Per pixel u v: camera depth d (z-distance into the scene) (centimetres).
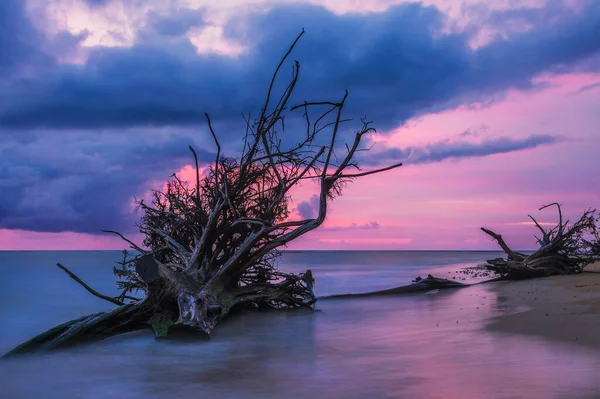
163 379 727
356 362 759
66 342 1002
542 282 1911
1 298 1944
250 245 1273
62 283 2652
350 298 1836
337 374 693
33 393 684
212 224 1295
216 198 1349
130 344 1009
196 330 1034
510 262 2203
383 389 603
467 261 6206
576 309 1086
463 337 890
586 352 709
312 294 1595
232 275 1384
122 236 1416
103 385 712
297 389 634
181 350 943
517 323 972
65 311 1630
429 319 1152
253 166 1446
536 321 972
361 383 636
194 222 1410
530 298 1388
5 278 2991
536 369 637
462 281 2444
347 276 3212
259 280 1547
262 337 1055
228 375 737
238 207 1427
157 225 1455
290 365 777
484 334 899
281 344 970
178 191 1494
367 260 7050
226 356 879
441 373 656
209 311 1181
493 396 542
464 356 740
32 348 988
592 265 2880
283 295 1485
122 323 1102
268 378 698
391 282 2692
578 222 2262
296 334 1075
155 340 1043
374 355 805
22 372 799
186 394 643
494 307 1262
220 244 1370
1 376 773
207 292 1172
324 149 1400
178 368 798
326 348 898
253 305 1512
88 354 925
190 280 1184
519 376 611
